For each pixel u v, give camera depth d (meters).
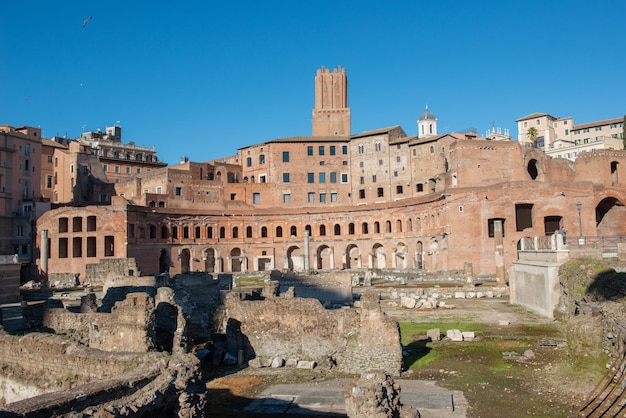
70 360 20.62
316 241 120.25
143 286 51.09
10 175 108.88
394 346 28.78
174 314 30.89
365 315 29.48
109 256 98.88
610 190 94.69
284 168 131.75
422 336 39.06
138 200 116.94
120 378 16.73
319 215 120.88
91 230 99.50
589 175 101.75
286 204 131.00
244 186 129.25
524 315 47.91
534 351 33.03
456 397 24.50
